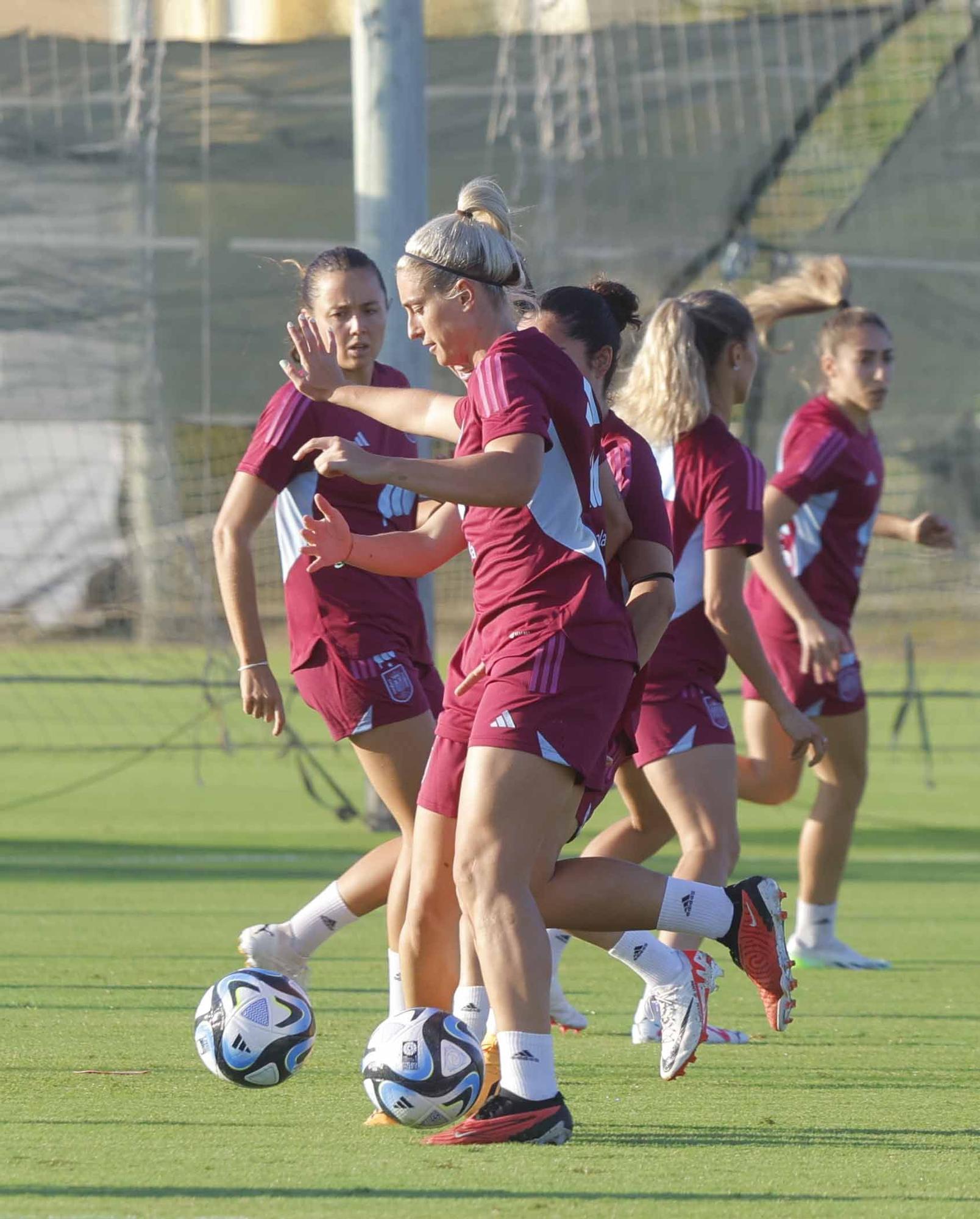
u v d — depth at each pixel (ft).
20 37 131.03
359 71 104.53
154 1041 48.44
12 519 158.40
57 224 135.23
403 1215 29.53
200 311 138.41
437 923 40.68
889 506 160.15
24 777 151.02
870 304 138.31
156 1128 37.40
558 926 39.37
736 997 60.29
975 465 151.02
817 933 67.72
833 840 67.21
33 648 204.33
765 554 64.18
